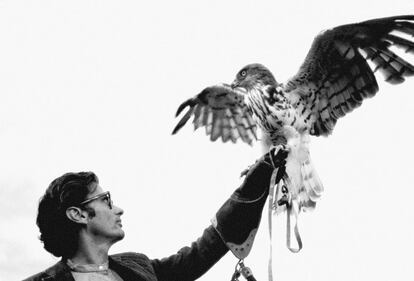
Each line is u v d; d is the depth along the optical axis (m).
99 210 2.59
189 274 2.97
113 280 2.54
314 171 3.64
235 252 3.03
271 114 3.72
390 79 3.54
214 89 4.13
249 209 3.08
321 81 3.76
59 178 2.61
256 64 4.04
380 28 3.47
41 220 2.57
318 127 3.81
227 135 4.17
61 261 2.54
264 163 3.12
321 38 3.56
